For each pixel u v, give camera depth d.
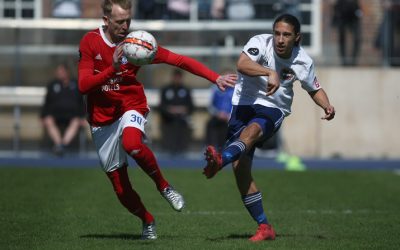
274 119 28.44
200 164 69.00
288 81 28.75
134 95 27.84
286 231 32.97
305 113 77.50
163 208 40.38
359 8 78.62
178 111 71.56
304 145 77.75
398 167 70.44
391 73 78.88
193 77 75.75
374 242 29.75
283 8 77.94
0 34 77.50
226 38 77.06
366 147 78.69
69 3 78.69
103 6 27.41
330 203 43.59
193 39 77.12
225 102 69.06
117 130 27.86
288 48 28.00
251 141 27.50
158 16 77.56
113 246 27.88
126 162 28.61
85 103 28.34
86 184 51.00
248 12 77.56
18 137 75.50
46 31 77.56
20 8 80.12
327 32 79.12
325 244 28.89
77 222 34.84
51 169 61.53
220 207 41.31
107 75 26.30
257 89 28.89
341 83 78.81
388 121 78.88
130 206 29.03
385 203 43.94
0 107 75.94
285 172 62.00
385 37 79.06
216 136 69.25
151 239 29.50
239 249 27.28
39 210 38.75
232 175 58.97
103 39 27.58
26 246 28.25
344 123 78.56
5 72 77.12
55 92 71.12
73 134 71.25
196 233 31.95
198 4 77.62
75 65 77.06
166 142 72.25
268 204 42.91
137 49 26.28
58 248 27.72
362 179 57.59
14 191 46.75
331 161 72.06
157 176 27.39
